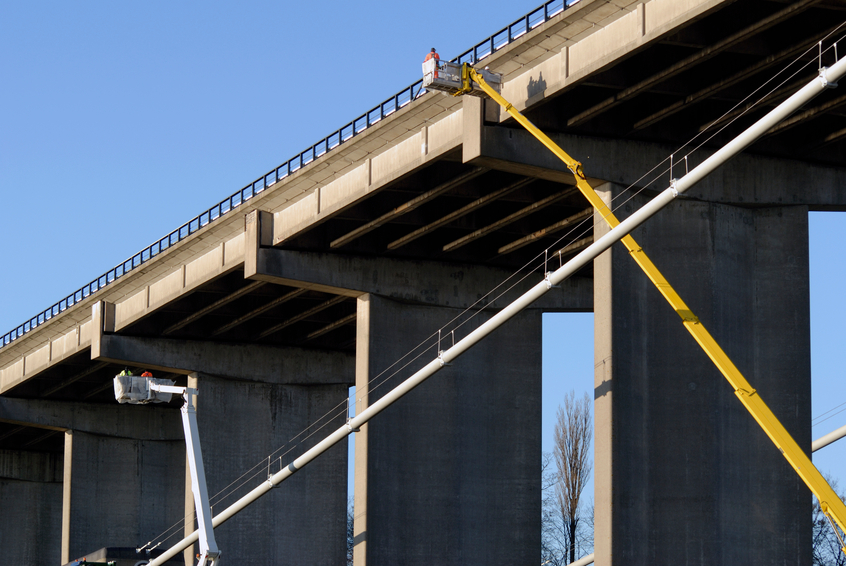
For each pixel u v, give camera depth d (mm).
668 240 43500
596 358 41719
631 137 43594
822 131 44312
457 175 46969
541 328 56844
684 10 36344
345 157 53188
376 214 51125
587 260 37469
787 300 44562
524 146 42406
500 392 55844
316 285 53656
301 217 51969
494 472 55094
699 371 42344
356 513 52656
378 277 54656
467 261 56375
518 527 54625
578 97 42969
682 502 41438
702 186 43969
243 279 58938
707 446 41750
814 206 45469
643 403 41750
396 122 49875
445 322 55875
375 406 47812
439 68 41531
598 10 40656
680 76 40656
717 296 43500
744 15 36969
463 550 53812
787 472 42562
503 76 43156
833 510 30375
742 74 38906
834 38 36750
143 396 37719
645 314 42406
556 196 47000
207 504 37281
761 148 44750
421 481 53875
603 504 40531
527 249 56969
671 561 41031
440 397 54906
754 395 32562
